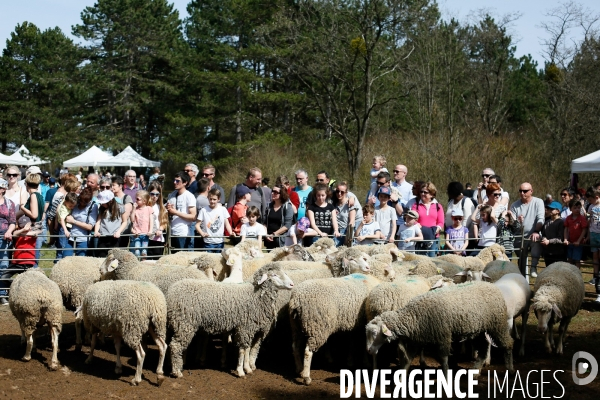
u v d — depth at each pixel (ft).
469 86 114.01
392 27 92.22
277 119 139.23
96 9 155.33
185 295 23.80
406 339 23.54
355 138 114.11
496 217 37.93
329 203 37.09
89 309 23.56
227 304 23.98
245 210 37.81
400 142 90.22
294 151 112.47
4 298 35.01
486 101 111.86
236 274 28.02
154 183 38.65
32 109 154.20
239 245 30.96
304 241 36.99
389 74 104.37
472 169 80.38
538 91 128.77
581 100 88.48
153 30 152.66
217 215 36.65
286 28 108.78
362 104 116.78
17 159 108.78
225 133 135.64
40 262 47.57
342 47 98.68
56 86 145.18
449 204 39.50
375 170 40.93
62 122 146.61
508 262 30.37
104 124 159.12
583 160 56.75
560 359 27.35
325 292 24.23
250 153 114.93
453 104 102.32
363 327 25.40
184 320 23.79
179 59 142.92
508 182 78.84
